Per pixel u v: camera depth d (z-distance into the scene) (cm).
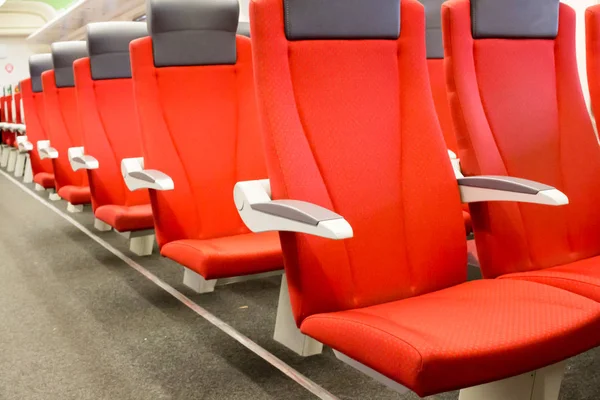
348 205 148
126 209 289
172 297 297
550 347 121
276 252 202
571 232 187
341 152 150
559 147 188
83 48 410
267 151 142
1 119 883
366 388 199
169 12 240
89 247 402
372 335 117
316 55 150
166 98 244
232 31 252
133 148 334
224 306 283
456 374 109
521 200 147
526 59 183
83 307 284
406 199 156
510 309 132
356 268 147
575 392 192
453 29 169
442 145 161
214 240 230
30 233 452
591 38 201
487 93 176
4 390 201
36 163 483
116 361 223
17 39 1347
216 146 248
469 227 252
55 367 219
